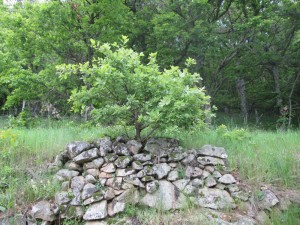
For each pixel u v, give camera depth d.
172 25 12.84
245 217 4.57
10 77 10.58
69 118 11.35
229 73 15.43
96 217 4.30
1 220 4.20
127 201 4.55
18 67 10.88
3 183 4.70
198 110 5.05
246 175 5.38
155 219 4.40
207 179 5.00
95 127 6.73
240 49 14.65
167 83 4.93
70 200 4.46
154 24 13.66
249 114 21.91
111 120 5.29
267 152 6.11
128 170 4.79
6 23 10.84
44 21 10.39
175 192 4.77
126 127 5.71
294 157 6.01
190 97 4.81
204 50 13.54
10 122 9.97
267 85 19.20
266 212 4.77
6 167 4.92
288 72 16.98
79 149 4.93
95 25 10.35
